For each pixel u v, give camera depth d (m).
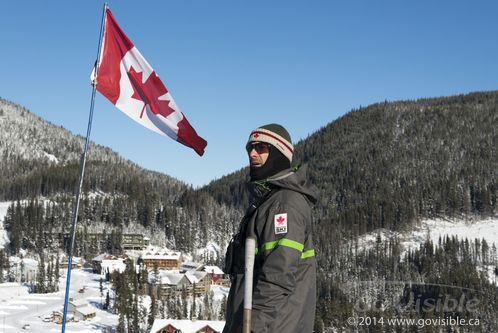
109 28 10.06
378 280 191.75
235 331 3.15
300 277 3.20
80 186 8.94
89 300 149.88
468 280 176.62
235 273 3.41
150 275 172.38
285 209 3.17
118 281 149.75
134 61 10.07
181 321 103.88
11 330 114.62
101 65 9.92
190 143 10.48
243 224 3.43
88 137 9.27
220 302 155.62
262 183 3.40
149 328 120.62
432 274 194.00
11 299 148.00
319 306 137.00
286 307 3.01
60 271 194.62
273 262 3.04
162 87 10.19
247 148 3.57
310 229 3.37
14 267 190.12
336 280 190.62
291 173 3.40
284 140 3.50
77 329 118.38
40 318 127.50
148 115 10.17
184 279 159.75
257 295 3.02
